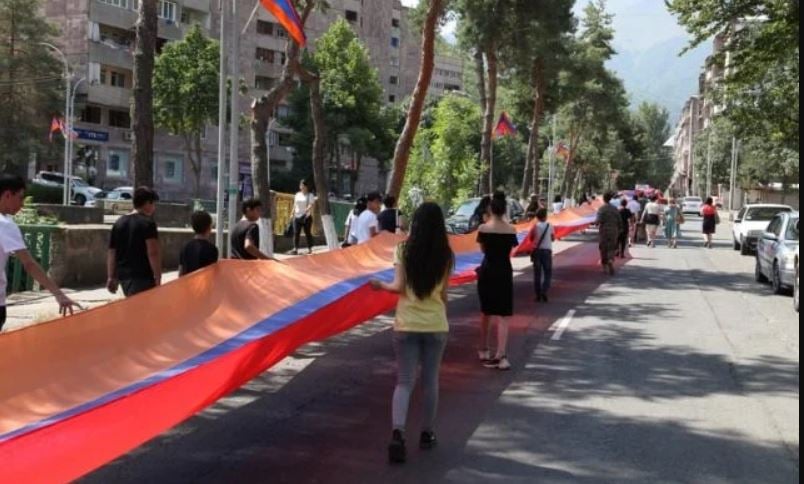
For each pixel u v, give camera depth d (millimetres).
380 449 6145
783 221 17578
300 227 22906
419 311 6020
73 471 4332
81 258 15078
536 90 43250
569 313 13281
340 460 5875
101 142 59562
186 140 58219
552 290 16469
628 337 11172
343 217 29688
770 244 17281
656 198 31000
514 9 32719
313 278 8984
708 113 88875
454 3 32531
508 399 7688
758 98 22266
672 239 31016
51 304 12625
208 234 8078
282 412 7156
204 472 5598
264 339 6055
